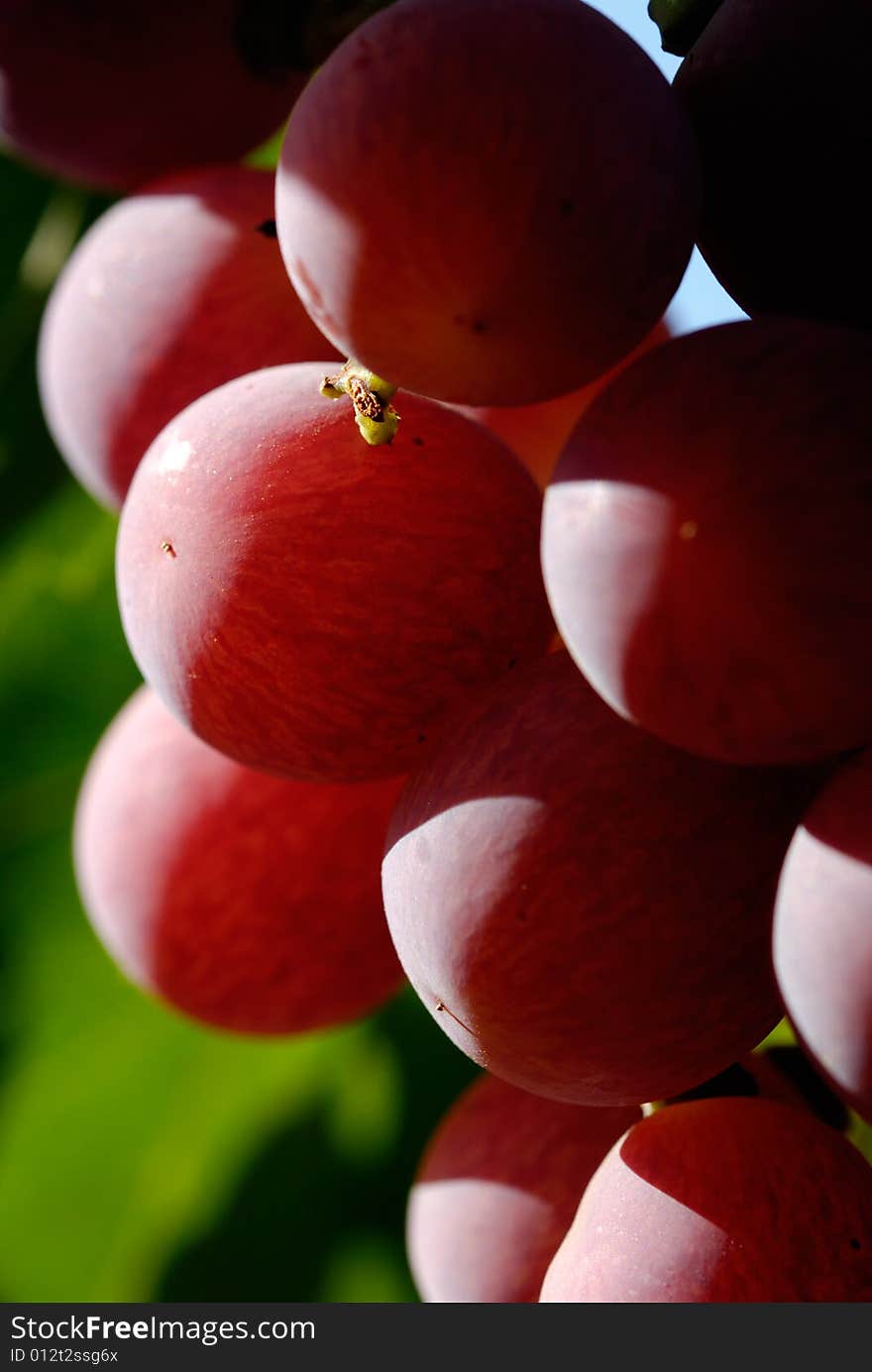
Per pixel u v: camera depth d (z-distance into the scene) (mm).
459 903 175
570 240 165
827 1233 177
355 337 171
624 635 165
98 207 260
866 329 177
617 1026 174
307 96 171
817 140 173
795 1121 183
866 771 165
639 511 163
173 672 185
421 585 181
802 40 174
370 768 187
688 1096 188
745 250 177
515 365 169
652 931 173
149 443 206
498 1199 202
